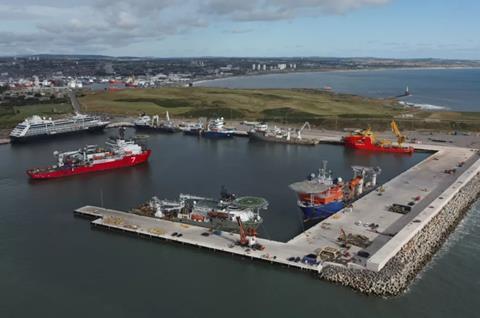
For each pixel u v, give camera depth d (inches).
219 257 4690.0
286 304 3885.3
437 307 3821.4
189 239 4992.6
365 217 5457.7
